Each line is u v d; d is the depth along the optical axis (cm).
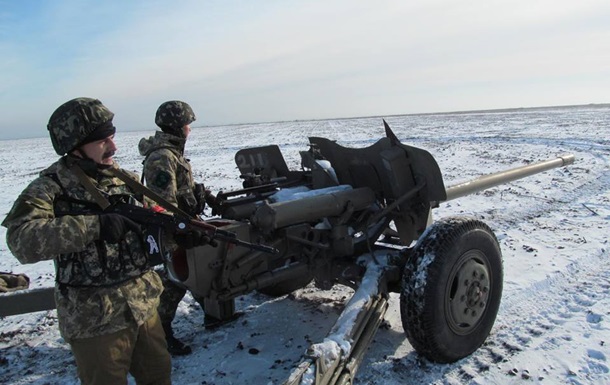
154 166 340
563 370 333
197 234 241
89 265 218
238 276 342
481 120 5412
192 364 366
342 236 391
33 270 638
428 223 401
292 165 1616
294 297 486
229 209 381
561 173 1204
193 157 2358
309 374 246
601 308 425
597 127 2920
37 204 204
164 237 251
